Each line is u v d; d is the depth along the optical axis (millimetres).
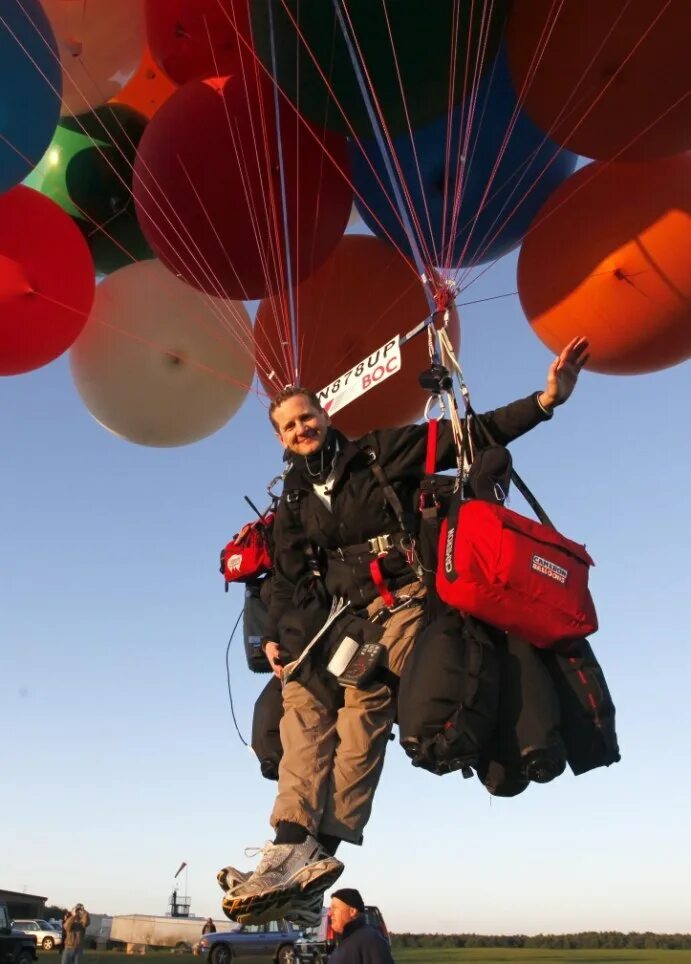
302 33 3477
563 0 3461
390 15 3371
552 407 2479
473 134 3998
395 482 2566
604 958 24453
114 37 4262
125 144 4789
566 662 2385
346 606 2602
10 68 3553
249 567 3139
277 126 3807
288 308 4238
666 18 3338
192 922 26453
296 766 2525
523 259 4117
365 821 2555
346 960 3865
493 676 2297
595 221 3846
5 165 3727
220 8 4098
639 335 3902
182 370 4691
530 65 3625
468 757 2242
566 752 2344
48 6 4074
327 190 4078
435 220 4191
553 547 2328
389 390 4387
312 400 2611
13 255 4027
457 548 2293
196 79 4195
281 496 2709
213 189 3906
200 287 4324
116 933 26578
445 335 2703
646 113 3574
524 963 20312
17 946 14586
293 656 2645
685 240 3725
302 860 2383
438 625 2373
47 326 4207
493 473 2430
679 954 29594
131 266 4832
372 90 3596
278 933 16219
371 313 4371
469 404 2547
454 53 3510
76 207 4797
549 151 4160
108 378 4727
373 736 2547
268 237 4008
